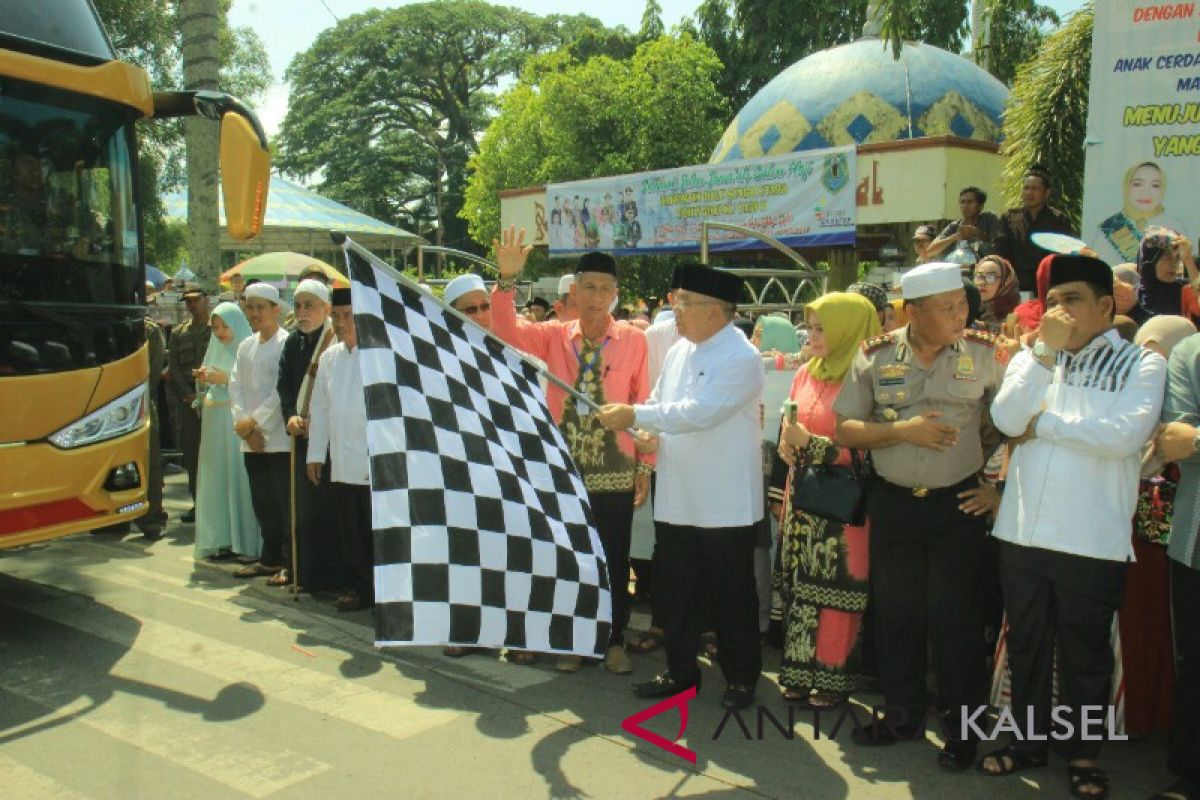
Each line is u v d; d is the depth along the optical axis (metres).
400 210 47.69
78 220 5.30
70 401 5.21
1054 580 3.56
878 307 4.94
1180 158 6.18
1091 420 3.44
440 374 3.67
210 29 10.43
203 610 5.89
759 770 3.83
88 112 5.39
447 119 50.00
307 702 4.48
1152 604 4.05
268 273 13.65
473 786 3.67
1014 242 6.97
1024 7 10.41
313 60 49.09
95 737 4.09
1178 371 3.51
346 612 5.89
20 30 5.06
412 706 4.45
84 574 6.67
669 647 4.54
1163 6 6.12
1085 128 8.11
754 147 19.36
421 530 3.42
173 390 8.45
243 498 6.90
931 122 18.16
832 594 4.36
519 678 4.83
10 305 4.96
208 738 4.08
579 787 3.67
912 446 3.85
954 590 3.88
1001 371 3.85
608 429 4.68
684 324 4.27
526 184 27.89
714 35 28.31
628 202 15.75
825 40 25.89
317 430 5.89
